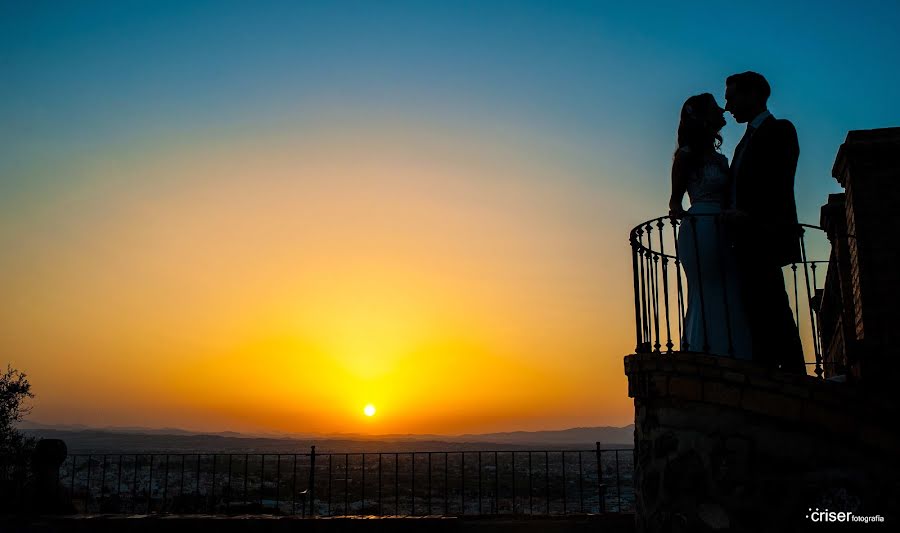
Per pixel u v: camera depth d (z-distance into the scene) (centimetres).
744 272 680
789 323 670
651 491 630
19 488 1136
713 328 706
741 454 578
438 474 4547
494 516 978
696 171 740
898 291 662
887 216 687
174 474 3312
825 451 552
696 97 753
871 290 672
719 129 750
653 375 639
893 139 698
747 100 728
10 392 1291
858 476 539
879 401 541
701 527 582
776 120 698
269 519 975
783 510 556
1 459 1223
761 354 665
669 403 624
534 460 6812
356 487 3169
